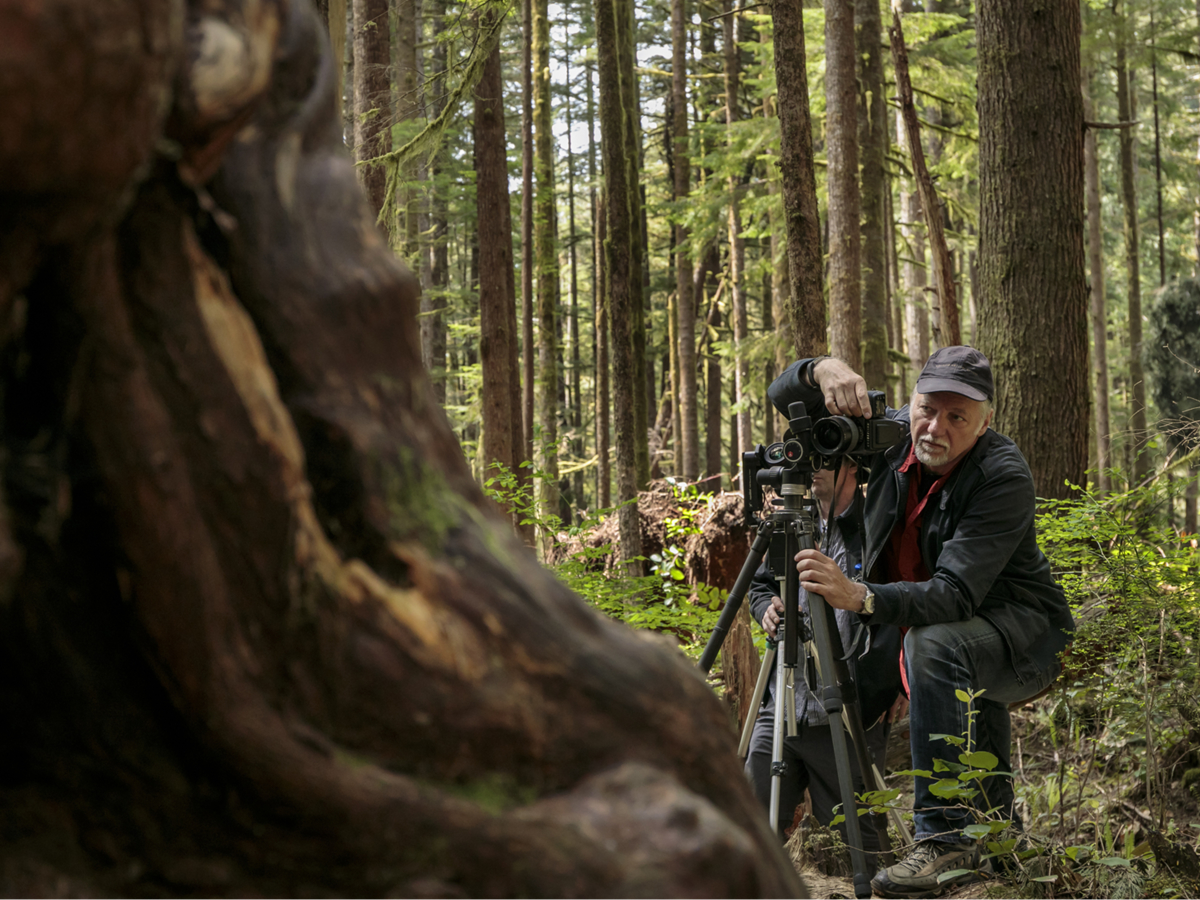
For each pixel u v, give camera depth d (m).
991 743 2.85
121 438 0.77
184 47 0.74
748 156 13.16
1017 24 5.83
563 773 0.95
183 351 0.79
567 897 0.88
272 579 0.84
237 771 0.84
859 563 3.08
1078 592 4.11
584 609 1.05
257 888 0.87
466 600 0.94
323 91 1.00
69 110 0.60
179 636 0.80
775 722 2.84
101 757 0.85
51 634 0.82
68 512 0.80
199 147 0.78
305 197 0.94
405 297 0.98
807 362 2.96
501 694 0.93
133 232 0.77
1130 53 17.12
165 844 0.86
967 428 2.85
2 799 0.83
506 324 10.31
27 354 0.77
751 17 14.05
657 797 0.93
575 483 25.73
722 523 8.12
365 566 0.92
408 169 8.52
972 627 2.82
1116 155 26.02
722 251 25.59
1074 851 2.51
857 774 3.04
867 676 3.03
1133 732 3.42
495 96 10.23
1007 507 2.81
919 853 2.64
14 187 0.63
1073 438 5.73
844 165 8.86
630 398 9.20
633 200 11.01
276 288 0.89
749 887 0.93
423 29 16.34
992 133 5.93
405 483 0.95
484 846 0.88
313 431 0.91
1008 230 5.86
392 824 0.87
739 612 3.77
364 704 0.88
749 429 19.44
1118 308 27.80
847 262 8.80
